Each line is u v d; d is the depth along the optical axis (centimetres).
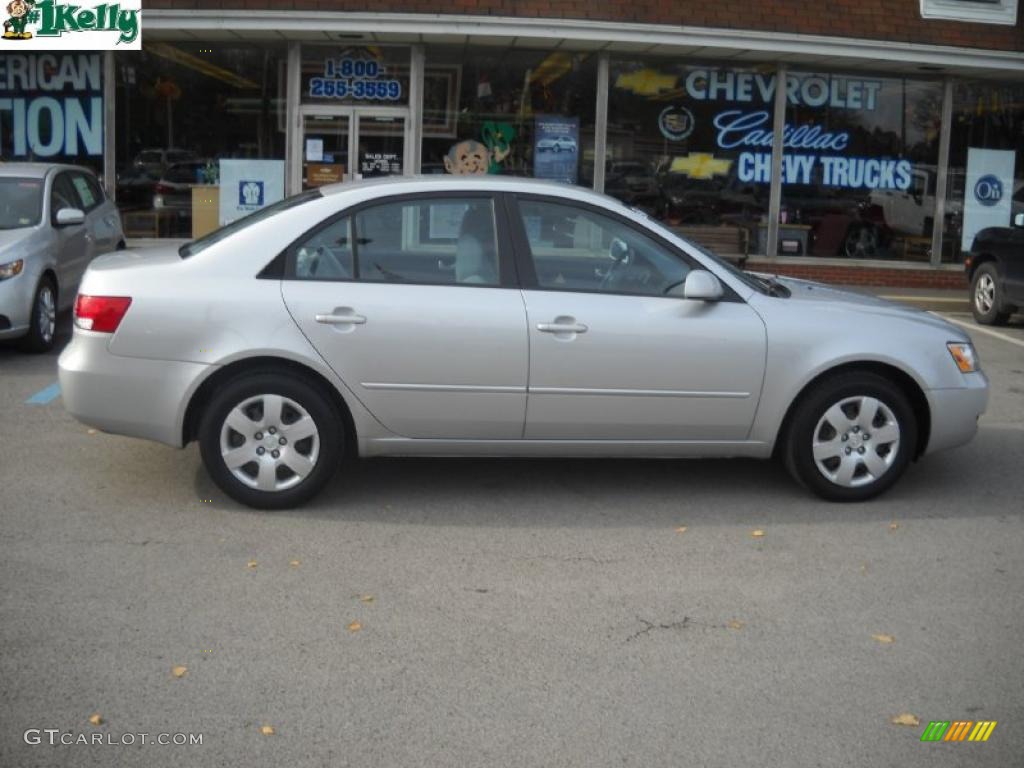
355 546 531
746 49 1412
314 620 448
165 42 1466
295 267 564
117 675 398
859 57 1442
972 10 1466
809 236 1553
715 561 525
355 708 379
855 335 595
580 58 1479
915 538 564
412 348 559
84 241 1067
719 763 352
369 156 1493
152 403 558
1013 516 603
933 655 432
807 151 1538
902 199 1571
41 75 1471
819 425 600
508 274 573
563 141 1492
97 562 502
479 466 668
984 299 1308
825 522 584
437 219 574
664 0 1387
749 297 593
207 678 397
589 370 571
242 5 1355
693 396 582
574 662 418
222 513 570
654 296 582
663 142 1506
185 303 552
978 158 1584
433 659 417
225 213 1502
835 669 418
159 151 1490
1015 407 869
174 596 467
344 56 1473
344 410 575
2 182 1012
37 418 746
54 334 988
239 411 561
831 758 357
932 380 607
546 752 355
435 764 347
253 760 346
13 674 396
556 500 609
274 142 1492
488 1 1359
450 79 1475
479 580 494
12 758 344
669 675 409
